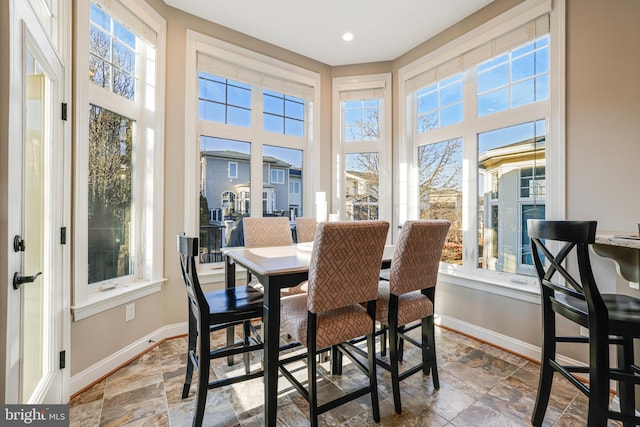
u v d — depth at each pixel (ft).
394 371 5.20
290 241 8.74
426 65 9.65
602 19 5.98
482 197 8.52
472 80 8.70
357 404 5.44
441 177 9.66
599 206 6.02
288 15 8.49
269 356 4.55
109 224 6.95
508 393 5.76
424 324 6.06
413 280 5.50
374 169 11.30
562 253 4.07
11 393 3.31
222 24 8.95
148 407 5.30
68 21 5.53
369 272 4.79
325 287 4.43
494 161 8.21
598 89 6.04
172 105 8.20
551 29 6.73
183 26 8.39
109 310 6.49
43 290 4.81
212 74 8.99
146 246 7.82
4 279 3.19
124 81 7.34
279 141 10.60
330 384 6.09
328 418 5.04
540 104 7.11
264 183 10.33
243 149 9.90
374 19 8.62
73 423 4.88
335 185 11.25
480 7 8.06
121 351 6.77
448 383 6.09
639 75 5.55
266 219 8.55
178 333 8.36
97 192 6.63
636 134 5.57
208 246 9.21
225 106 9.54
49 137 4.96
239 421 4.98
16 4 3.36
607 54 5.91
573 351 6.48
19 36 3.44
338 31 9.22
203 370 4.51
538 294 6.88
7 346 3.20
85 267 5.95
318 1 7.89
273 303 4.61
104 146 6.79
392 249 7.48
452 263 9.31
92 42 6.44
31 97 4.24
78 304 5.77
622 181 5.73
